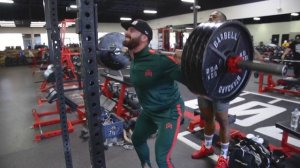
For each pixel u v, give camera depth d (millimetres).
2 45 15547
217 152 2598
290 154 2492
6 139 3152
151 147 2752
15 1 11148
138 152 1772
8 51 13820
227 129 2150
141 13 15477
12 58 13312
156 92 1529
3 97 5605
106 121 3000
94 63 875
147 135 1730
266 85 5824
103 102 3848
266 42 14672
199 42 828
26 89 6512
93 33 857
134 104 3572
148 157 1800
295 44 5910
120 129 2938
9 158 2631
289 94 5207
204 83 849
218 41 851
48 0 1534
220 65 886
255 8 9602
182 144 2846
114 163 2465
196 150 2686
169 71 1426
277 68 736
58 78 1615
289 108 4211
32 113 4293
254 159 2051
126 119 3422
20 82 7684
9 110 4527
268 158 2090
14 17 13000
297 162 2379
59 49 1604
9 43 15672
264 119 3668
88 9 833
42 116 4113
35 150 2816
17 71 10680
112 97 4141
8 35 15539
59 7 12453
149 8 14023
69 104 3951
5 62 13156
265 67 776
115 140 2910
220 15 1933
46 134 3145
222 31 851
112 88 4219
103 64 2197
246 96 5086
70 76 6867
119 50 2129
